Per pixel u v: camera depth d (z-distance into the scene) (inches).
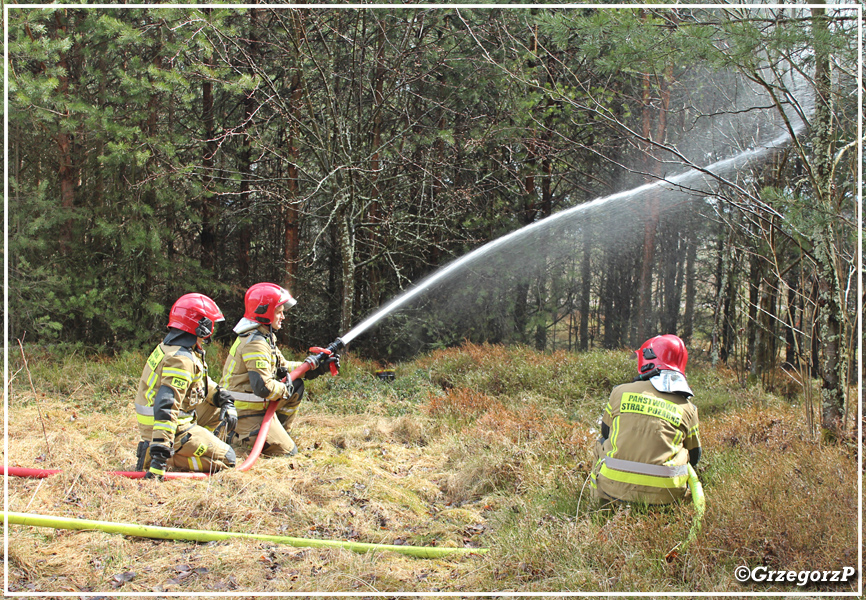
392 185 469.4
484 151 494.6
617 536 127.9
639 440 139.1
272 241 597.9
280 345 470.3
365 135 420.2
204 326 167.6
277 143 514.6
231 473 165.5
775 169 285.0
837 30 146.3
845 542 120.2
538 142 401.1
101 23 344.2
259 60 418.6
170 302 451.8
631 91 447.2
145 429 166.4
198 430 171.8
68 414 243.6
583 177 538.9
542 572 125.6
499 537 142.1
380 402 291.7
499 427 222.5
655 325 695.1
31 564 118.6
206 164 456.1
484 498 177.3
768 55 149.7
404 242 454.3
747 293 454.0
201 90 494.9
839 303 176.4
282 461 188.5
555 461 189.9
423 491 182.9
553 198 568.1
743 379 338.0
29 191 365.1
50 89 312.0
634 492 138.5
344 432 235.1
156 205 414.3
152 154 376.2
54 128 351.6
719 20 156.8
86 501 144.9
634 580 117.9
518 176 486.6
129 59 385.4
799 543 121.6
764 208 168.2
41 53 304.3
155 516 142.0
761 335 342.3
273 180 428.5
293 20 349.7
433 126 480.7
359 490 174.6
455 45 429.7
